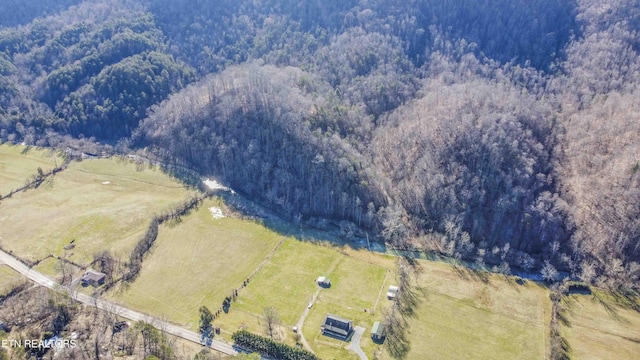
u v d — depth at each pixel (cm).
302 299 13538
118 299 13412
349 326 12238
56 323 12194
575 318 12912
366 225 17125
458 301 13538
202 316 12375
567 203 16175
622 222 15175
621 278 14338
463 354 11688
